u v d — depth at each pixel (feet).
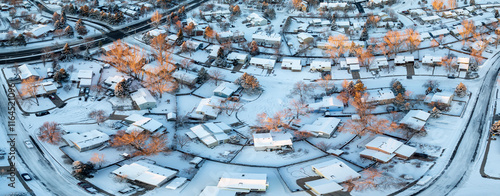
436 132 522.47
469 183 433.07
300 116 577.43
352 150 499.51
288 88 645.10
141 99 586.45
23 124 538.47
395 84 610.24
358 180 440.45
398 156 479.41
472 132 518.78
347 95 602.03
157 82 621.31
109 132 531.09
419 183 432.25
